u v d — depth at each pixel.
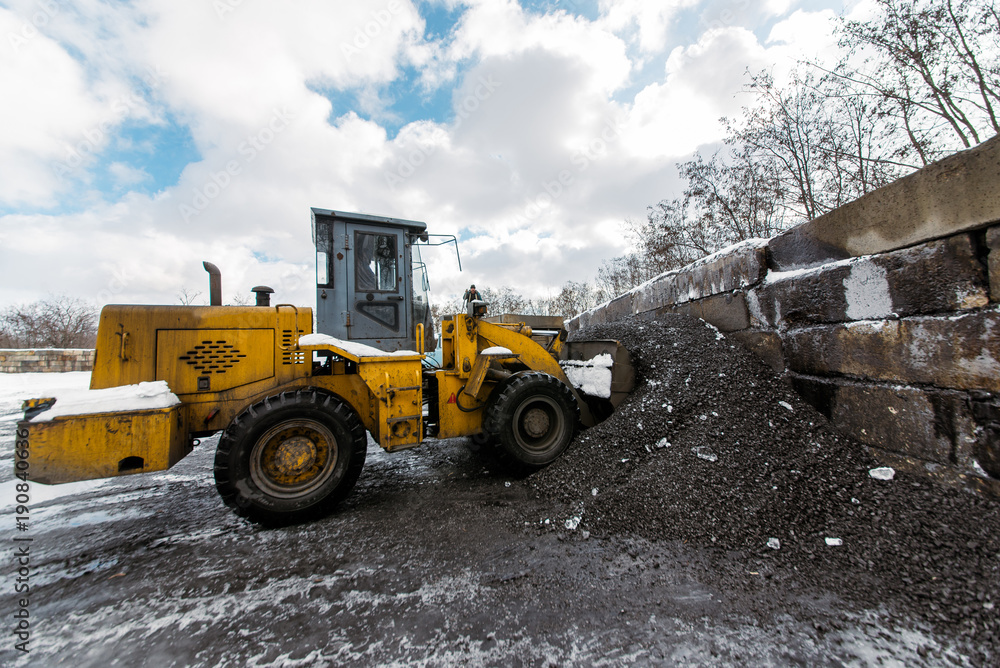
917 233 2.15
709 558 1.89
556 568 1.89
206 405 2.59
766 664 1.27
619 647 1.38
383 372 2.82
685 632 1.43
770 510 2.11
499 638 1.45
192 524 2.59
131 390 2.30
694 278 4.48
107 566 2.06
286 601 1.72
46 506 2.98
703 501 2.26
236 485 2.35
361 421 2.72
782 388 3.07
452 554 2.07
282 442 2.51
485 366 3.29
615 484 2.62
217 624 1.58
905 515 1.91
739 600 1.59
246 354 2.69
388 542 2.23
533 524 2.38
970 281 1.91
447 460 3.92
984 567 1.58
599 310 8.14
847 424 2.57
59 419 2.09
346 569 1.96
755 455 2.50
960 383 1.95
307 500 2.48
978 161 1.86
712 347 3.64
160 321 2.51
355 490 3.09
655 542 2.07
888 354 2.31
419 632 1.50
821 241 2.85
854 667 1.25
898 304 2.25
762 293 3.38
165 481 3.61
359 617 1.60
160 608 1.70
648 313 5.80
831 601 1.55
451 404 3.35
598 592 1.69
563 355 4.76
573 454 3.08
